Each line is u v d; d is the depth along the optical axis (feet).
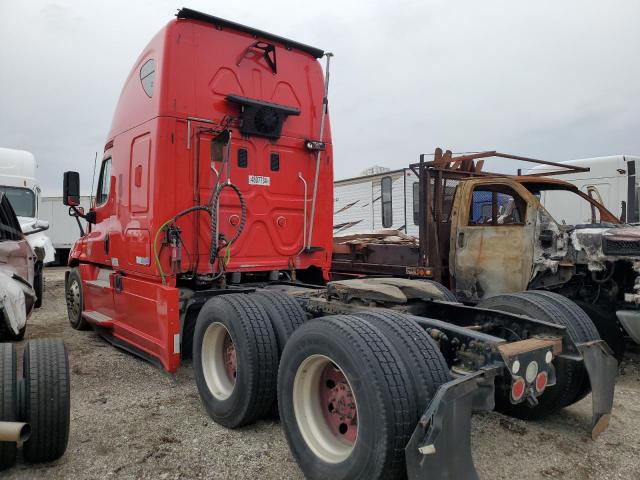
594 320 17.56
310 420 10.09
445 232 23.11
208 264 16.33
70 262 24.95
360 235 29.73
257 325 12.12
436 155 22.03
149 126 16.15
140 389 15.49
